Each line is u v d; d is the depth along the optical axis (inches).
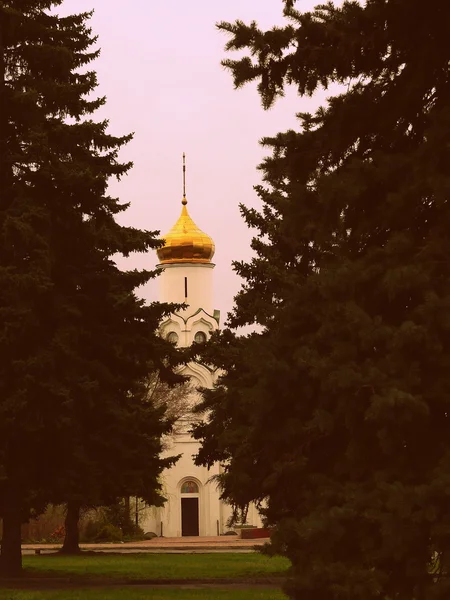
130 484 1354.6
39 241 1140.5
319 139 577.6
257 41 557.3
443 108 510.9
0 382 1116.5
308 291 517.3
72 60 1256.2
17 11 1215.6
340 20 550.0
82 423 1202.6
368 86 567.2
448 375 455.2
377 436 461.4
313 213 538.6
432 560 443.2
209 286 3265.3
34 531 2726.4
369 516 431.5
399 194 505.0
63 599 941.2
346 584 440.5
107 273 1262.3
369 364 460.4
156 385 2293.3
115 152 1284.4
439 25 522.6
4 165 1216.2
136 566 1435.8
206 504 3085.6
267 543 537.3
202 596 959.6
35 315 1129.4
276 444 543.8
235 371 1232.8
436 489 421.1
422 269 473.7
